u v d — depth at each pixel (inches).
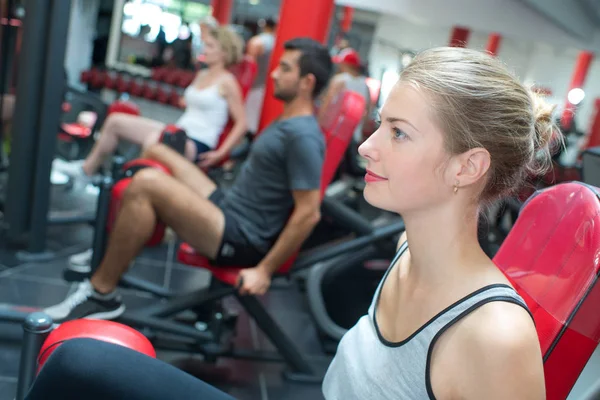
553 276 41.3
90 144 184.4
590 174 66.9
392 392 35.1
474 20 320.2
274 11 373.4
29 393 34.9
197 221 88.4
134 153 156.6
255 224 93.2
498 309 32.2
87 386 34.1
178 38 410.3
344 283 116.7
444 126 33.5
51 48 117.6
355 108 92.7
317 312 112.2
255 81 195.8
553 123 37.7
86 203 166.4
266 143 93.0
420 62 35.1
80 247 136.4
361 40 448.8
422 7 306.0
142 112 374.9
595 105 483.2
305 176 89.1
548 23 354.6
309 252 103.0
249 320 118.8
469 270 34.5
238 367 100.2
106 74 394.9
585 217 41.0
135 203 86.1
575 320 39.0
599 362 64.8
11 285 111.7
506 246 47.0
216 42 147.5
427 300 35.2
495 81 33.8
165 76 401.4
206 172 147.3
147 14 412.2
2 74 140.8
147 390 34.6
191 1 405.1
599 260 38.8
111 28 419.2
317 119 97.7
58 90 121.2
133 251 86.7
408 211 35.3
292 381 98.8
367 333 38.8
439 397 33.0
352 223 104.8
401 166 34.4
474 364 31.7
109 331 48.4
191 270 139.6
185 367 97.2
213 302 105.7
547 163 38.1
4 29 139.8
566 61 621.3
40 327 53.9
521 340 31.2
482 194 35.1
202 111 148.2
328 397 40.6
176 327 94.3
